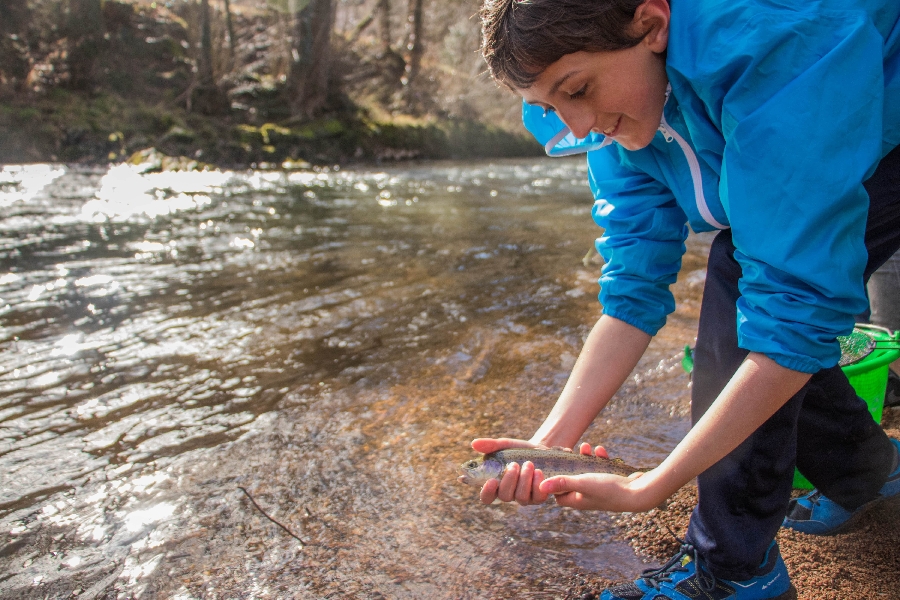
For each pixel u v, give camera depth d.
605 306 2.18
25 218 7.36
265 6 19.72
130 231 6.88
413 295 4.80
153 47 15.12
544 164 15.49
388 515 2.43
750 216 1.52
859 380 2.46
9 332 4.11
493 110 19.72
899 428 2.74
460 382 3.44
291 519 2.41
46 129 11.97
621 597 1.94
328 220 7.66
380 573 2.15
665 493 1.65
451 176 12.54
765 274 1.56
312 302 4.67
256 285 5.07
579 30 1.53
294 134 14.24
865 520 2.32
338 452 2.83
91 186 9.72
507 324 4.21
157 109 13.59
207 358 3.76
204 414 3.15
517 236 6.77
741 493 1.83
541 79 1.61
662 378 3.43
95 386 3.42
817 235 1.49
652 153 1.96
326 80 16.02
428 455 2.79
